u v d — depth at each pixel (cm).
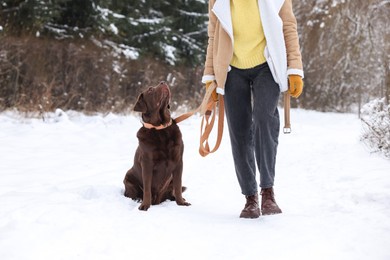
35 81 1397
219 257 323
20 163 784
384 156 724
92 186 553
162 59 2048
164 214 443
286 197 516
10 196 513
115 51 1792
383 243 337
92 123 1306
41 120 1280
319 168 687
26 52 1404
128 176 531
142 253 331
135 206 491
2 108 1341
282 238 358
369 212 418
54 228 382
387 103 865
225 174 696
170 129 495
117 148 978
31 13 1555
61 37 1688
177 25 2259
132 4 2055
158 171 498
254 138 434
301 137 1128
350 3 2027
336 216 411
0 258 317
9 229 376
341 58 2161
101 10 1764
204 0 2238
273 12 421
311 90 2277
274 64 419
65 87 1493
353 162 702
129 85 1692
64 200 495
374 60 2030
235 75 437
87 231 377
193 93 1881
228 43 431
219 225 400
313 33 2172
